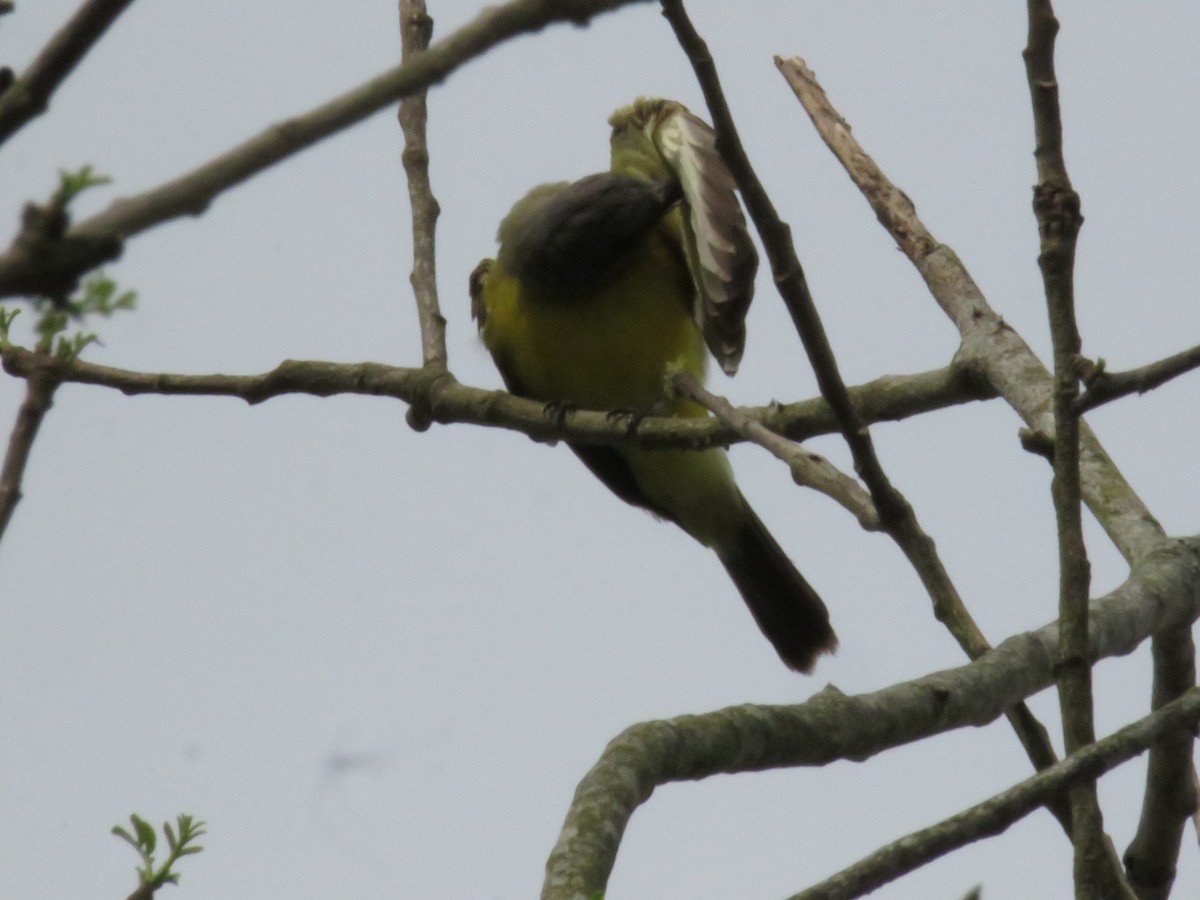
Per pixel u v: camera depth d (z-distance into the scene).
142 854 5.77
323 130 3.61
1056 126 6.47
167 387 9.78
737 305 9.79
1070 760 5.76
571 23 3.66
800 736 6.28
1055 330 6.43
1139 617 7.49
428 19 9.74
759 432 6.99
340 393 10.01
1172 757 8.25
